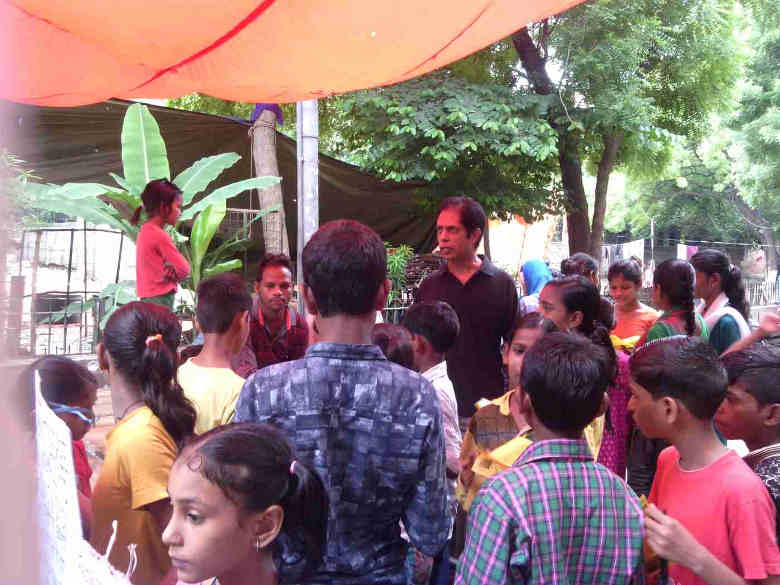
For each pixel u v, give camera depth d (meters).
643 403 1.89
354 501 1.56
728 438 2.07
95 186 7.72
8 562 0.51
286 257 3.89
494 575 1.53
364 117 10.97
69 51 3.46
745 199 24.47
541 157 10.07
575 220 12.38
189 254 8.35
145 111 8.43
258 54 3.68
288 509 1.14
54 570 0.62
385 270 1.65
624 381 2.89
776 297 24.56
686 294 3.57
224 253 11.13
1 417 0.47
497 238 16.50
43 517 0.64
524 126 10.38
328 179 12.30
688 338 1.92
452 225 3.86
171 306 5.64
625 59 10.62
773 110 21.47
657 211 28.73
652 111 11.34
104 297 8.30
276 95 4.45
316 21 3.32
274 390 1.59
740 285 4.25
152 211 5.58
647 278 21.00
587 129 11.02
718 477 1.78
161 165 8.35
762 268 27.06
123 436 1.79
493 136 10.12
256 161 9.73
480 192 11.05
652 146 11.84
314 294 1.64
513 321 3.92
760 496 1.73
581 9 10.74
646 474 3.32
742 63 12.89
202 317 2.47
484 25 3.44
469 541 1.61
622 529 1.59
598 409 1.68
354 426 1.57
